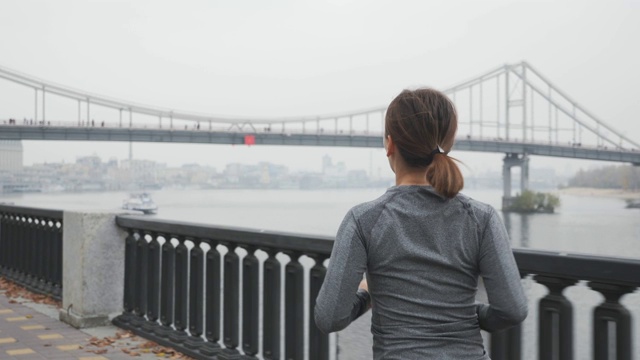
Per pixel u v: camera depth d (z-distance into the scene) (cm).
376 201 172
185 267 442
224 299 397
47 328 509
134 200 6500
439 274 163
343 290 165
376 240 166
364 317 337
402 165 174
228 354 391
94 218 509
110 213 516
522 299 162
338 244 170
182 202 8519
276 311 357
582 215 4728
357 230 168
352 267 166
